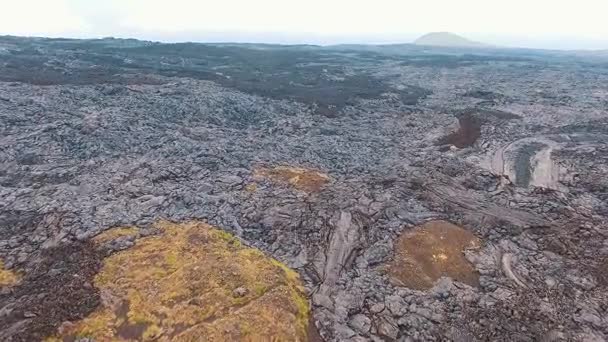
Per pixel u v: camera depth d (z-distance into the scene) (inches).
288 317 1104.8
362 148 2635.3
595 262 1422.2
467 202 1804.9
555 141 2706.7
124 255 1339.8
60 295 1163.9
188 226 1525.6
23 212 1619.1
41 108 2763.3
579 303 1251.8
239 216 1656.0
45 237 1459.2
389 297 1263.5
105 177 1915.6
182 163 2096.5
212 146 2380.7
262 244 1499.8
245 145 2498.8
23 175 1969.7
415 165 2239.2
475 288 1326.3
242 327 1044.5
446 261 1432.1
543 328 1167.0
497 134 2834.6
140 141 2415.1
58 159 2137.1
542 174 2185.0
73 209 1601.9
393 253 1457.9
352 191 1839.3
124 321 1082.1
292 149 2513.5
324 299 1232.2
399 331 1149.1
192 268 1267.2
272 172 2071.9
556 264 1421.0
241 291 1168.2
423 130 3048.7
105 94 3184.1
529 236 1566.2
